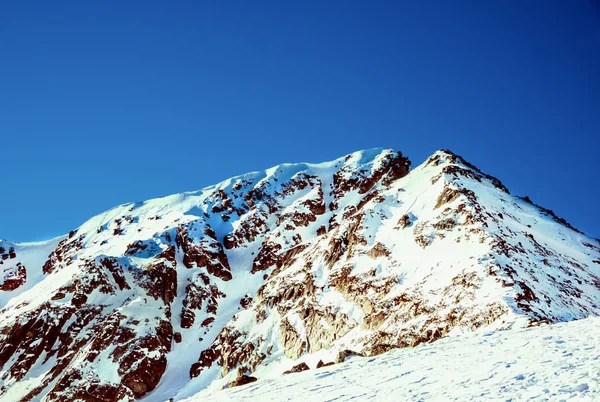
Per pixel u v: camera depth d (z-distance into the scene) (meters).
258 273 162.50
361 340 86.50
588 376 23.53
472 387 27.61
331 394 34.91
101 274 147.25
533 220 121.88
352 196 194.88
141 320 131.38
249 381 51.53
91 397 110.00
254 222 187.38
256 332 117.31
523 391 24.16
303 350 102.94
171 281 151.75
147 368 118.25
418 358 39.81
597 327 36.38
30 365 129.62
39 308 143.50
